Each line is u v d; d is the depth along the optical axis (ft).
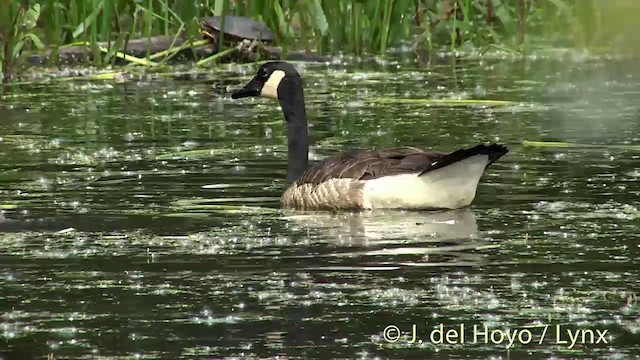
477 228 43.11
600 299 34.94
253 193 49.85
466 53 89.35
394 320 33.37
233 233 42.91
